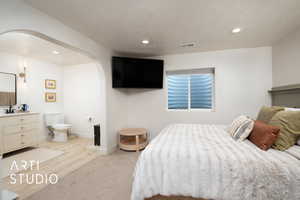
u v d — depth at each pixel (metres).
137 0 1.55
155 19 1.94
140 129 3.55
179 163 1.30
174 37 2.51
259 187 1.11
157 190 1.32
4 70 3.36
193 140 1.74
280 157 1.23
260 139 1.49
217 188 1.19
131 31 2.28
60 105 4.65
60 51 3.29
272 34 2.39
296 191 1.05
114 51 3.28
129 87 3.32
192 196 1.25
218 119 3.20
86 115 4.50
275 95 2.76
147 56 3.60
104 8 1.68
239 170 1.17
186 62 3.38
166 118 3.55
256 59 2.96
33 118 3.46
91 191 1.81
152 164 1.36
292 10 1.73
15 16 1.47
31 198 1.68
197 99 3.53
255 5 1.64
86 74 4.47
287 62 2.43
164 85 3.56
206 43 2.79
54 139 4.08
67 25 2.07
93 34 2.38
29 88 3.84
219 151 1.38
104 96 3.06
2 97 3.33
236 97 3.08
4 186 1.92
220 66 3.17
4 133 2.90
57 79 4.56
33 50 3.22
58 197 1.70
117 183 1.98
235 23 2.04
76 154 3.08
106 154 3.06
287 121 1.48
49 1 1.54
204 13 1.80
